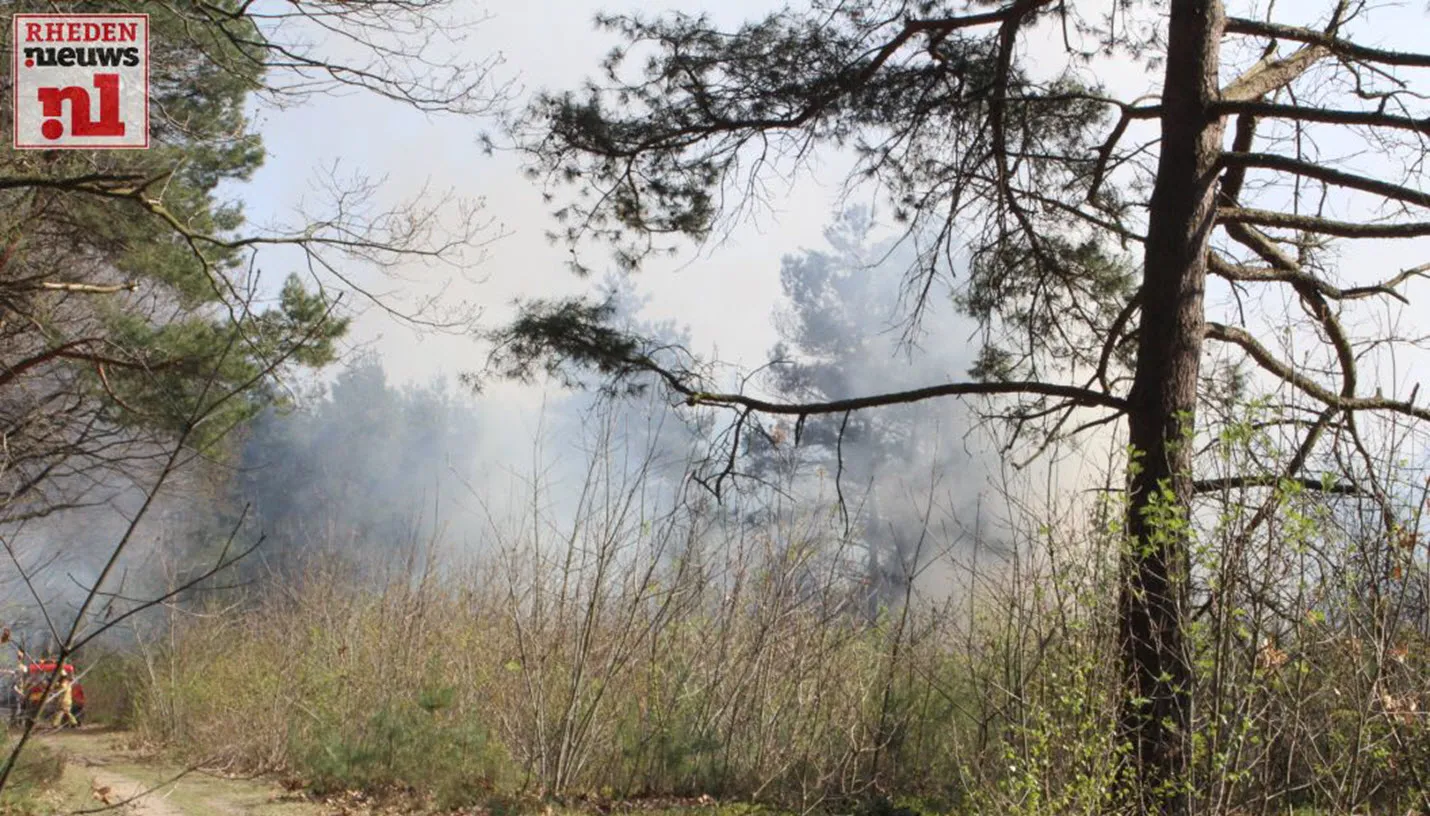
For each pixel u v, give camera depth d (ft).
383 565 54.34
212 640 59.21
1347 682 23.30
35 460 52.03
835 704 40.68
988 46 42.45
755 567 42.11
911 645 39.68
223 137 49.01
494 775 39.60
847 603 42.01
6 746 33.91
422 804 39.42
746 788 39.83
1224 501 24.56
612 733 40.96
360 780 41.29
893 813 35.58
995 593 30.81
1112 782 25.76
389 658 47.06
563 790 39.11
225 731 50.26
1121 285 44.37
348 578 55.36
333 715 45.73
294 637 52.39
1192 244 34.99
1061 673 26.43
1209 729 24.21
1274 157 34.30
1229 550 24.02
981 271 45.78
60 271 51.83
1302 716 23.82
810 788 39.04
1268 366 37.42
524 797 38.24
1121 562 26.53
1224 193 39.22
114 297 53.57
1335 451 24.70
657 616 40.37
